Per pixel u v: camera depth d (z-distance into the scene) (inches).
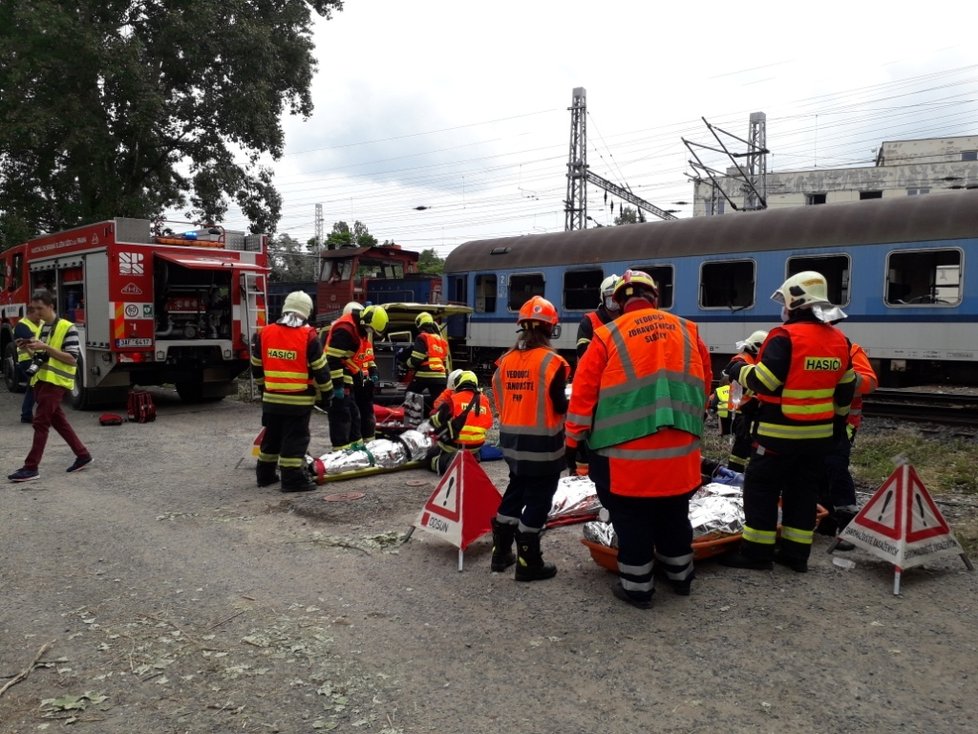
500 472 301.4
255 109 847.7
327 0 937.5
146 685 131.3
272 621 156.9
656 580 178.1
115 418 431.2
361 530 220.1
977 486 266.7
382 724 118.3
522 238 676.1
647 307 163.2
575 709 122.0
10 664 139.4
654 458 154.7
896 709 120.3
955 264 445.4
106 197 846.5
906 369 471.8
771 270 508.7
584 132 1141.7
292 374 262.1
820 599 166.1
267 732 116.6
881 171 1818.4
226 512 242.1
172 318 499.8
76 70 746.2
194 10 783.7
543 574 179.3
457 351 735.1
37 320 295.0
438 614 159.8
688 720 118.2
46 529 224.4
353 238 1090.1
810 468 181.5
